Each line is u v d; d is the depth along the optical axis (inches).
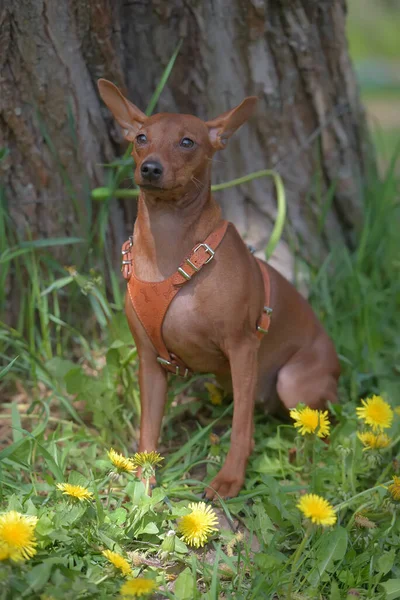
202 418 151.9
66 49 148.2
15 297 159.5
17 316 160.7
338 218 188.1
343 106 181.9
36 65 147.1
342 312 179.9
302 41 168.2
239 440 125.7
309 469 130.4
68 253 159.0
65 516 107.5
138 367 145.3
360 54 687.1
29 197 155.7
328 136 179.9
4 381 155.5
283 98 170.9
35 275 148.9
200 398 154.4
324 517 101.3
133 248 126.3
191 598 101.8
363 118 190.4
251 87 166.7
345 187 185.0
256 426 148.6
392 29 732.7
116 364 143.9
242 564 112.3
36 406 150.6
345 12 177.2
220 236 122.8
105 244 162.2
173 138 116.8
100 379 147.2
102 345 162.6
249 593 104.8
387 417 124.4
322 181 182.7
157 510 119.5
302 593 106.4
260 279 135.0
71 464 134.4
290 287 145.9
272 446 138.3
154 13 158.1
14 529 97.1
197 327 123.6
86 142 155.1
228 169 169.6
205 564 108.8
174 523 120.2
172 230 120.6
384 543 116.6
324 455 135.9
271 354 142.9
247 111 125.6
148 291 122.3
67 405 139.4
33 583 94.5
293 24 166.6
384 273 194.7
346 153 184.5
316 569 108.0
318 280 173.2
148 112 144.1
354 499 123.6
